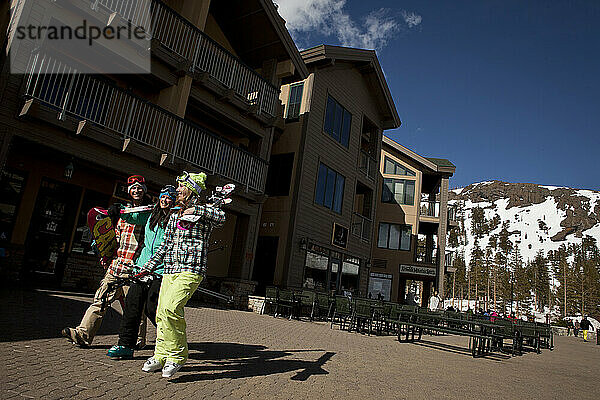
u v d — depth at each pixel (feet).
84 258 32.22
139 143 32.60
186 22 34.88
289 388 12.43
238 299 40.55
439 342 38.01
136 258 13.87
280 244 50.60
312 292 41.01
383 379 16.14
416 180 89.71
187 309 31.24
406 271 85.61
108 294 13.75
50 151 28.14
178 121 33.60
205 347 17.25
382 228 87.66
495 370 24.07
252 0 41.81
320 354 19.98
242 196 41.24
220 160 38.22
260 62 48.32
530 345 50.90
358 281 65.41
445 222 88.79
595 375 28.76
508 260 610.24
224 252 48.19
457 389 16.34
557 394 18.43
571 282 295.89
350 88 63.57
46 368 10.84
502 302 325.83
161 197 13.23
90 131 27.17
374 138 72.28
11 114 24.21
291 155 53.62
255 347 19.11
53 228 32.30
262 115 43.83
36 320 16.72
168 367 11.68
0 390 8.79
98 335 16.07
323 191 56.54
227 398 10.53
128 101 29.81
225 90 38.70
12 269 29.43
